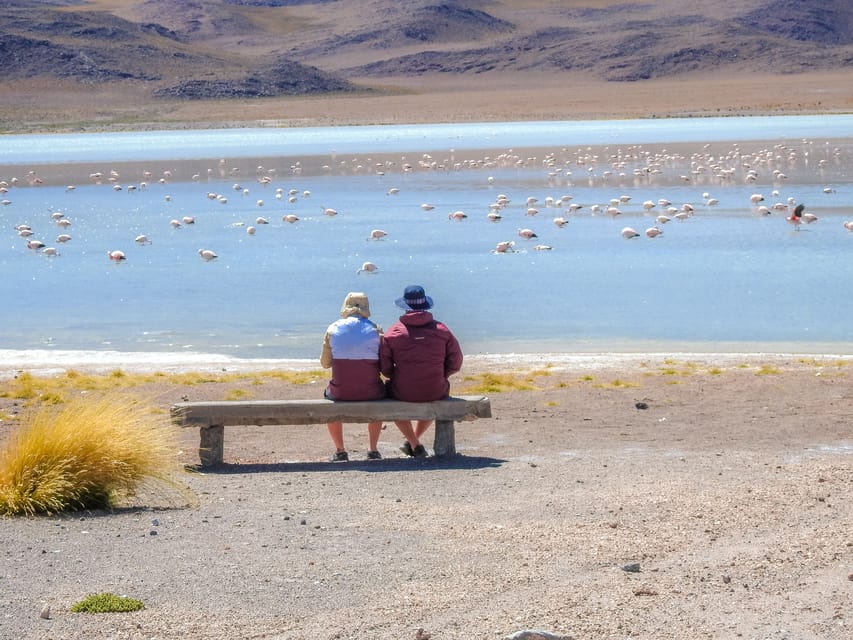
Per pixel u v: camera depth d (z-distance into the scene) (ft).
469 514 27.48
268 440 39.78
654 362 54.39
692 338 61.67
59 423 29.73
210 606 21.03
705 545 24.39
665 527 25.85
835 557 23.30
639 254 94.07
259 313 72.28
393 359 35.14
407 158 226.79
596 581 22.15
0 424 39.99
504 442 37.60
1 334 67.00
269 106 485.97
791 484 29.71
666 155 206.90
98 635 19.66
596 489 29.91
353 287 81.15
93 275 90.48
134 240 112.78
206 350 61.46
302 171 204.64
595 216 124.06
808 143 225.76
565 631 19.65
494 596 21.43
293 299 77.00
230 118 435.12
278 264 93.81
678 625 19.84
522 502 28.63
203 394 46.37
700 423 39.81
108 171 214.28
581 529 25.85
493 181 174.29
